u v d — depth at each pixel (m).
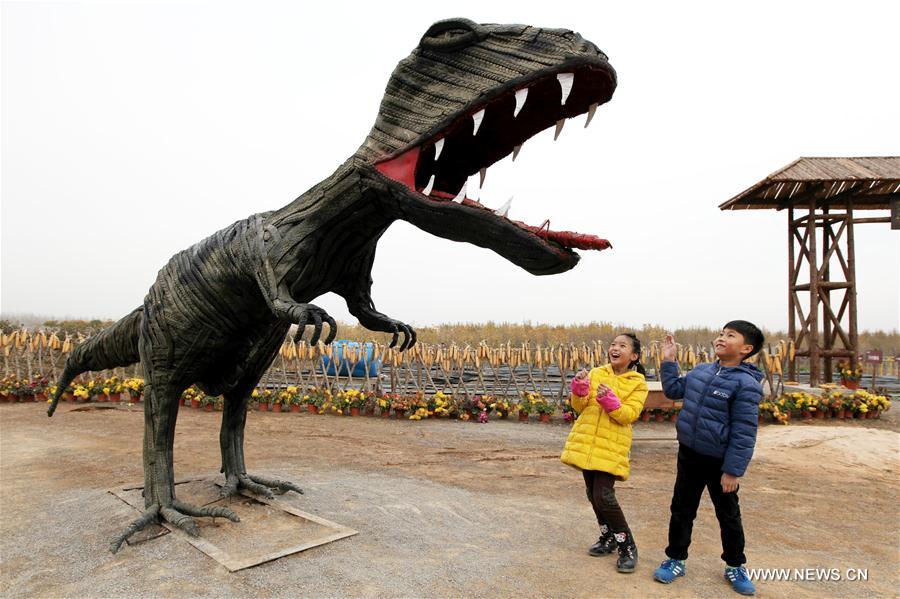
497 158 3.44
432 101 3.01
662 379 3.62
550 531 4.06
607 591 3.07
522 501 4.88
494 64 2.85
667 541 3.95
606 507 3.36
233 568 3.19
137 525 3.68
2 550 3.63
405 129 3.07
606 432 3.44
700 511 4.79
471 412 10.22
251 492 4.54
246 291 3.75
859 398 10.28
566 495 5.12
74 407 11.01
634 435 8.73
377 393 10.91
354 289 4.02
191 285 3.81
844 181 12.74
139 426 8.98
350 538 3.74
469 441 8.09
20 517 4.30
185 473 5.84
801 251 14.45
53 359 13.38
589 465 3.40
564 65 2.69
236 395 4.61
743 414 3.03
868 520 4.63
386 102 3.19
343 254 3.65
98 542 3.69
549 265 2.90
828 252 14.15
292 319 3.12
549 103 3.09
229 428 4.64
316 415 10.49
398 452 7.21
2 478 5.60
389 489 5.15
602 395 3.33
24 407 11.00
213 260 3.76
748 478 6.10
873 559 3.72
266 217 3.78
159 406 3.97
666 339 3.66
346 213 3.40
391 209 3.28
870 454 7.27
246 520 4.03
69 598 2.94
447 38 2.99
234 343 4.06
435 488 5.27
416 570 3.27
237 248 3.64
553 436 8.64
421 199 3.01
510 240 2.87
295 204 3.61
